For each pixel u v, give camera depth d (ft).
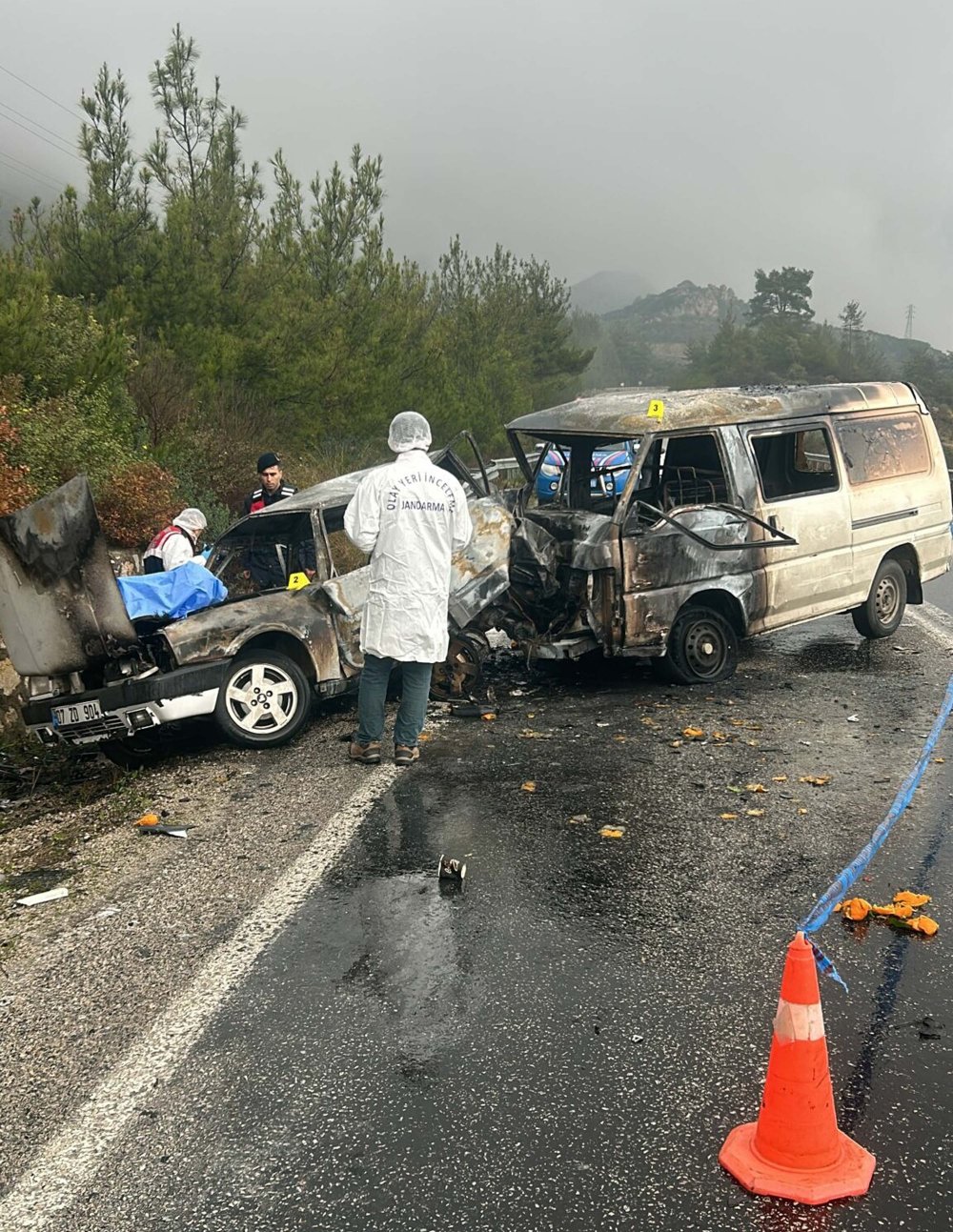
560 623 25.89
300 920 14.17
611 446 28.55
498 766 20.38
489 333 89.51
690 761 20.13
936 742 20.26
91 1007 12.32
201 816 18.88
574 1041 11.09
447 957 13.00
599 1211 8.70
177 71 55.31
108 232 45.42
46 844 18.30
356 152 58.80
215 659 22.63
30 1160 9.71
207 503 40.09
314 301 53.98
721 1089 10.22
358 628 24.20
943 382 314.76
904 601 31.01
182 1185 9.23
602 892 14.65
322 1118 10.02
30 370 34.37
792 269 482.28
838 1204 8.70
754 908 14.01
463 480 28.35
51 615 21.24
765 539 26.68
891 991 11.89
